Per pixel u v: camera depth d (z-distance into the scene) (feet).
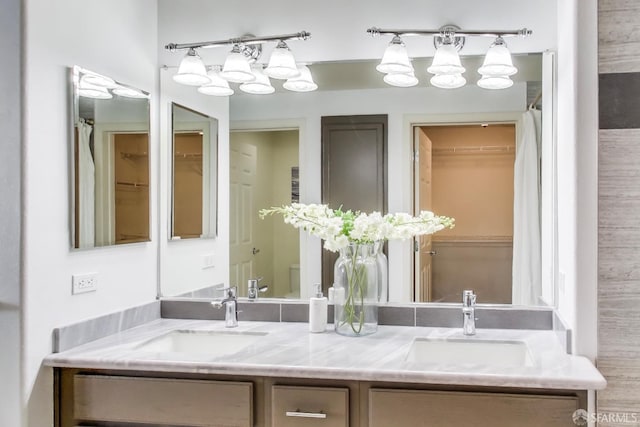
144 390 5.58
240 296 7.87
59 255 5.85
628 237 5.42
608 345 5.45
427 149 7.43
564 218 6.20
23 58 5.37
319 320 6.86
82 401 5.70
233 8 7.75
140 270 7.44
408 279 7.38
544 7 7.02
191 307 7.80
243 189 7.89
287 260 7.76
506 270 7.18
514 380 4.89
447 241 7.34
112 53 6.82
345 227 6.86
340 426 5.25
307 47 7.61
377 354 5.73
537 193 7.08
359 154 7.61
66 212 5.96
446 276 7.32
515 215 7.16
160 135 7.93
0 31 5.42
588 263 5.49
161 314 7.86
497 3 7.13
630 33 5.46
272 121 7.82
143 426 5.60
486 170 7.27
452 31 7.15
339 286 6.80
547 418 4.94
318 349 5.96
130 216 7.13
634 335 5.40
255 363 5.38
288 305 7.59
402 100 7.48
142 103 7.45
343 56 7.54
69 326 5.95
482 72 6.98
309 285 7.70
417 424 5.13
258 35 7.71
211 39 7.82
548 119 6.99
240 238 7.88
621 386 5.41
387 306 7.31
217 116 7.93
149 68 7.70
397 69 7.17
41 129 5.58
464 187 7.33
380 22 7.41
